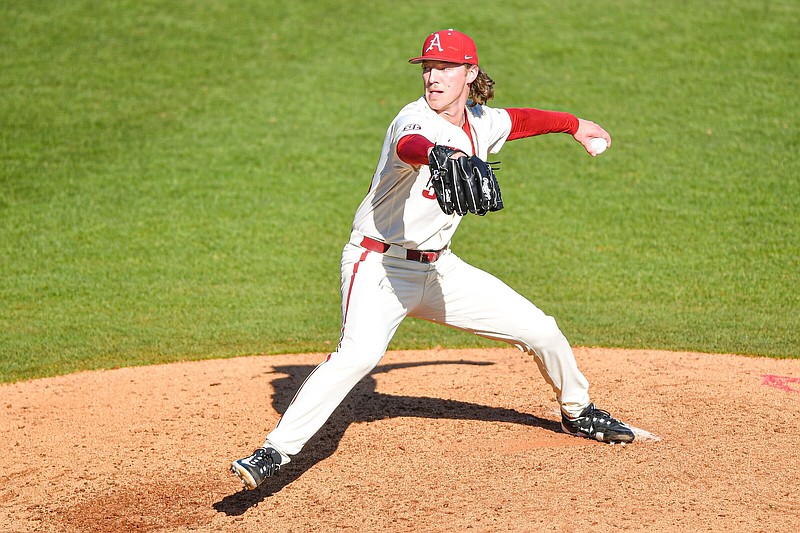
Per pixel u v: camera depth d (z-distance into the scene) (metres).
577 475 16.59
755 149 47.16
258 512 15.69
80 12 63.06
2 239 38.47
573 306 32.53
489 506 15.38
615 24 62.16
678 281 35.03
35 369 26.08
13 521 15.71
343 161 46.81
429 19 63.38
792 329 29.38
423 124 15.17
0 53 56.97
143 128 49.59
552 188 44.34
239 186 44.12
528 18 63.28
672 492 15.72
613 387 22.55
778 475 16.45
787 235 38.91
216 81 55.19
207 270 36.41
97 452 18.95
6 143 47.09
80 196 42.62
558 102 52.25
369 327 15.77
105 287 34.53
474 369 24.97
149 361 26.84
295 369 25.58
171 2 65.38
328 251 38.38
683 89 53.78
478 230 40.44
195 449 18.97
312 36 61.16
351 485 16.66
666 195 43.19
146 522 15.52
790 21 61.59
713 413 20.25
